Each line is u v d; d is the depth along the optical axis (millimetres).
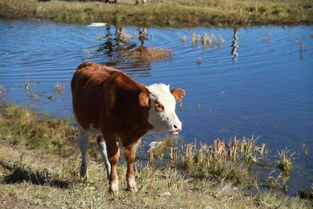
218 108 15742
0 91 16859
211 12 35062
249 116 15008
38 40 27422
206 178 10602
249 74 20125
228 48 25375
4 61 22219
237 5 37875
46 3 39094
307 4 39281
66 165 9695
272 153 12258
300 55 23562
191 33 30125
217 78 19453
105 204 6543
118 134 6980
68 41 27281
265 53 24125
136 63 21875
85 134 7781
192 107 15828
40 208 6094
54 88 17828
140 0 40000
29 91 17312
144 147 12383
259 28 31906
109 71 7527
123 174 8578
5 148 10172
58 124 13531
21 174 7809
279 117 14914
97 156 11320
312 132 13664
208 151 11977
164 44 26594
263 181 10680
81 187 7461
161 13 35250
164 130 6535
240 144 12289
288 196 9938
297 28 31828
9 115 14219
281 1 40406
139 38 28469
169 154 11742
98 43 26828
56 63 22000
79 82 7750
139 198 7105
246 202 8836
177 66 21375
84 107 7402
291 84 18609
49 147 11414
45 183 7379
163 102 6383
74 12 36000
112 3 40375
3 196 6426
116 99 6836
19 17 35938
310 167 11484
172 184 8945
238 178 10641
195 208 7105
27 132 12547
